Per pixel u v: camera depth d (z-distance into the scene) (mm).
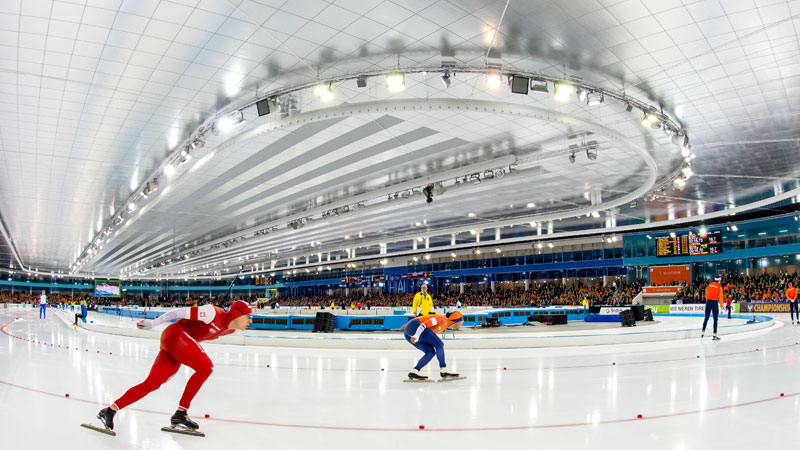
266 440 4375
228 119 10914
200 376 4773
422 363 7551
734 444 4043
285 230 30266
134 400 4719
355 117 11852
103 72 9305
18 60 8781
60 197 20266
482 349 12133
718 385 6590
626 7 7414
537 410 5402
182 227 28328
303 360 10344
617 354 10836
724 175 18234
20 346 13391
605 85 10234
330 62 9086
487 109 10875
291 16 7504
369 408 5609
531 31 8094
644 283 38156
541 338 12367
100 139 13180
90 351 12195
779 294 28812
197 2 7074
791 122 12500
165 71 9297
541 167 15531
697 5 7367
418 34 8148
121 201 21031
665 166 16906
